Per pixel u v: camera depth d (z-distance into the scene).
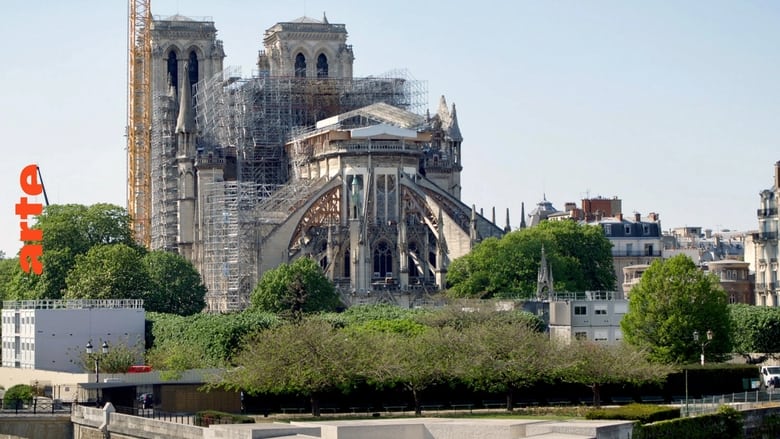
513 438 187.12
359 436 188.38
